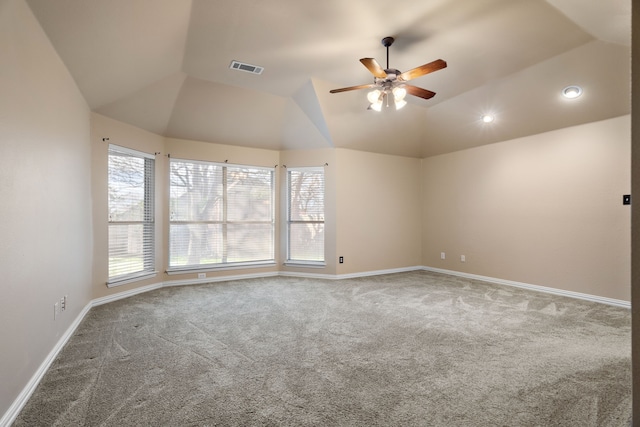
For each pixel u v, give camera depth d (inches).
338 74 151.7
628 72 127.3
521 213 183.8
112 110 148.9
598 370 86.3
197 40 121.1
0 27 64.5
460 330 116.0
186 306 145.6
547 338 108.4
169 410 68.2
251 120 191.0
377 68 110.6
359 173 217.8
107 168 151.4
